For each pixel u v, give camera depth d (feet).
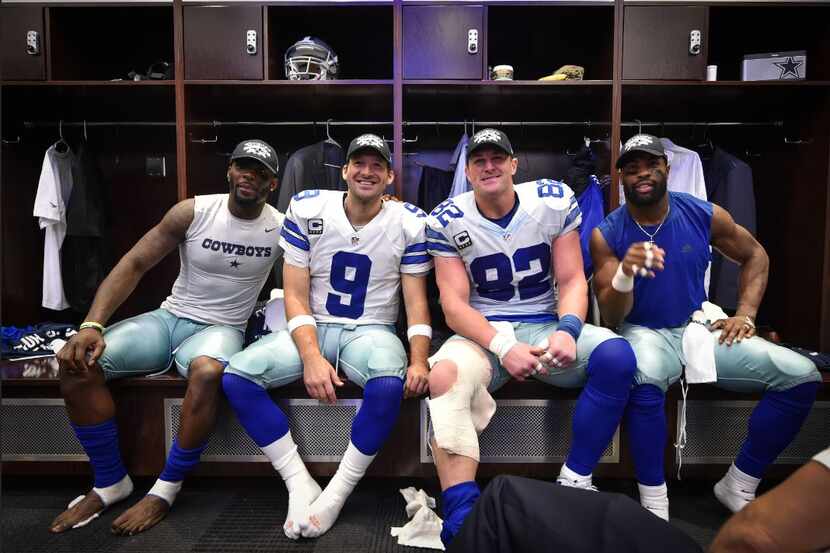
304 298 5.57
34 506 5.46
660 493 4.89
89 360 5.03
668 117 8.61
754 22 7.63
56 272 7.93
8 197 8.00
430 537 4.76
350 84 7.22
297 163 7.38
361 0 7.14
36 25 7.29
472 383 4.80
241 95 7.73
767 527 2.00
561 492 2.79
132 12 7.50
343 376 5.63
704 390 5.61
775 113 8.11
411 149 8.87
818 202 7.30
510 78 7.42
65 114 8.65
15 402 5.71
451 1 7.10
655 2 7.07
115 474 5.28
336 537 4.86
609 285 5.57
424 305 5.55
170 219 5.72
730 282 7.36
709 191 7.85
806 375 4.87
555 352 4.75
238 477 6.07
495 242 5.33
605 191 7.43
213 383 5.08
